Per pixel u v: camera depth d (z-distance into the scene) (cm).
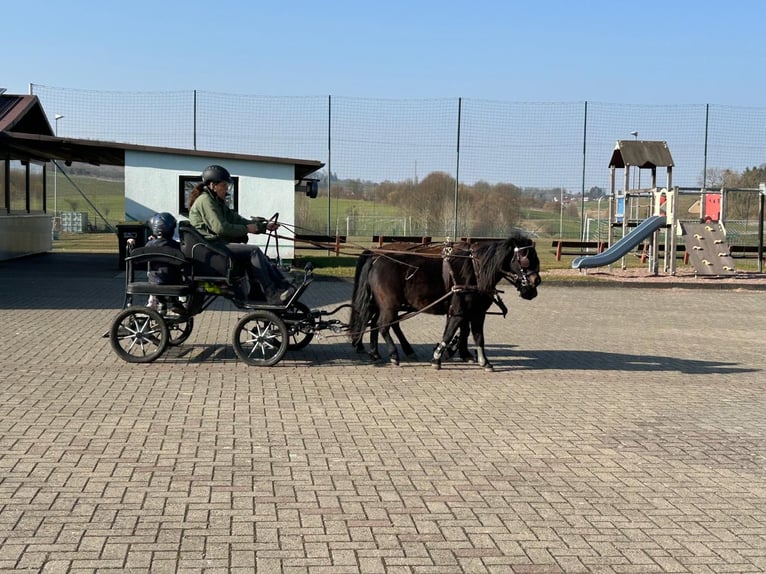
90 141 2227
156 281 993
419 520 531
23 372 935
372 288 1024
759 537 520
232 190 2380
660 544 505
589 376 1018
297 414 786
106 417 754
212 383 907
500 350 1201
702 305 1864
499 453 683
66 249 3097
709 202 2581
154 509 536
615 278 2325
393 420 775
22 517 518
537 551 489
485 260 984
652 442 730
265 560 466
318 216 3572
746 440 744
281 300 1000
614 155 2772
